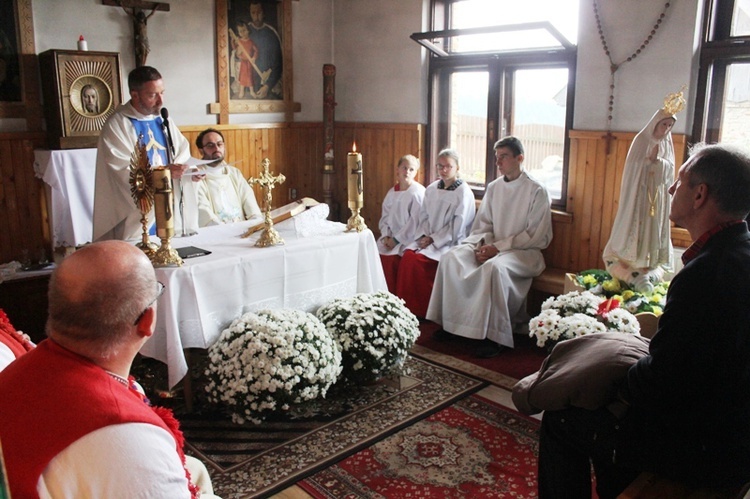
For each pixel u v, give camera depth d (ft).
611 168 13.65
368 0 18.21
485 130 16.52
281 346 9.37
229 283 9.91
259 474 8.36
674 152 12.16
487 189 14.55
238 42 17.65
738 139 12.53
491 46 16.08
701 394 5.44
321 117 19.76
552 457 6.52
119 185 11.69
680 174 5.77
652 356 5.55
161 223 9.32
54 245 14.20
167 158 12.00
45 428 3.65
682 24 12.35
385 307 11.03
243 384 9.23
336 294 11.66
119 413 3.74
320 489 8.05
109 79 14.40
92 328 3.89
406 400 10.56
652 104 13.00
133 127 11.91
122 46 15.69
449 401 10.54
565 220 14.43
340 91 19.47
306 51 19.15
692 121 12.78
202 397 10.46
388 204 16.17
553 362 6.75
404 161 15.87
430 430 9.57
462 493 7.99
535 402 6.45
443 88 17.33
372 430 9.53
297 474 8.36
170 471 3.82
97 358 3.98
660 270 11.78
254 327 9.59
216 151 14.26
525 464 8.66
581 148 14.10
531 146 15.62
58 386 3.78
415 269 14.67
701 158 5.58
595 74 13.75
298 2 18.72
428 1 16.99
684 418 5.57
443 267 13.43
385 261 15.62
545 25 13.46
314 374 9.45
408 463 8.66
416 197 15.75
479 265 13.48
